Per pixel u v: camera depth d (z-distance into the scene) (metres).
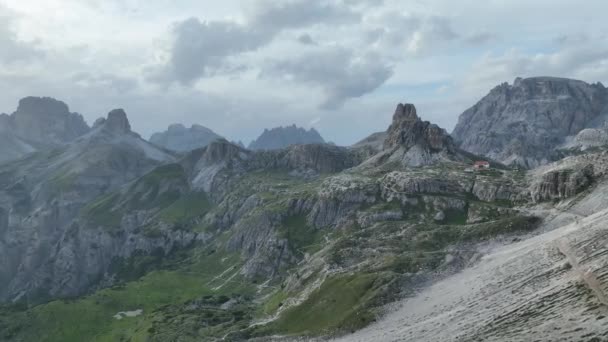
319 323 173.25
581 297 102.81
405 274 179.50
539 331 97.31
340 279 197.62
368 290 176.75
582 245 133.25
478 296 137.12
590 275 109.12
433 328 127.12
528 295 119.31
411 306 155.50
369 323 155.12
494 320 113.44
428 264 186.00
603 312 92.31
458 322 123.81
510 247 184.50
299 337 166.50
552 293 112.00
